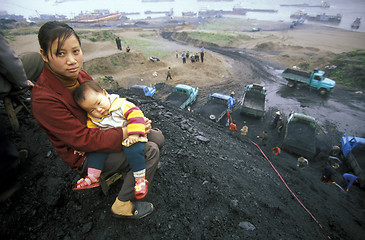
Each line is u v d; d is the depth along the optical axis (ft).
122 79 76.18
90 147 4.37
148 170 5.69
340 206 17.53
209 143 16.20
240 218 9.32
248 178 14.24
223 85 78.23
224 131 27.04
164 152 11.69
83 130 4.34
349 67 85.66
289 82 75.36
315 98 66.28
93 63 78.54
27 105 10.75
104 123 4.69
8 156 4.20
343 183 27.94
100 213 7.25
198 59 97.14
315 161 36.29
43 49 3.94
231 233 8.41
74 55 4.17
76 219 7.00
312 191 18.40
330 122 52.60
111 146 4.52
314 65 98.84
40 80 4.28
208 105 47.91
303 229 11.32
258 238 8.63
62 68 4.13
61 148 4.77
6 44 6.09
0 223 6.08
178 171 10.57
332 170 25.55
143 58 90.74
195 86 76.02
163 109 19.30
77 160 5.11
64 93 4.50
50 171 8.14
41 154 8.70
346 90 73.41
